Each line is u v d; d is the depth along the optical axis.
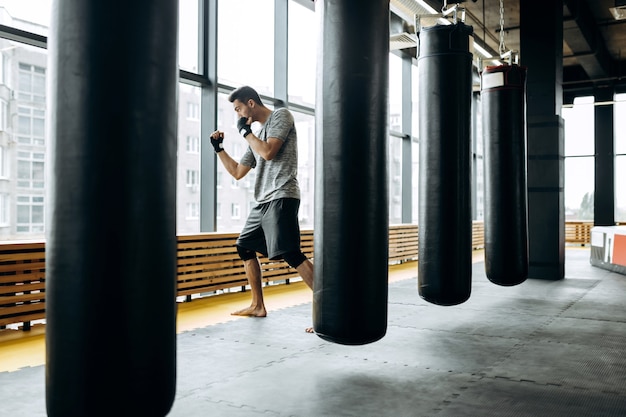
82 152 1.40
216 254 5.83
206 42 6.38
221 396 2.41
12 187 4.79
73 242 1.42
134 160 1.42
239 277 6.10
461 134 3.49
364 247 2.37
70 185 1.42
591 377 2.74
